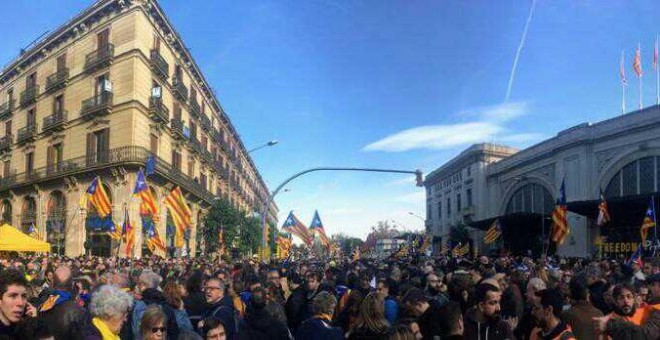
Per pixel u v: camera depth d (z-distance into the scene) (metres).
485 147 57.06
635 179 34.75
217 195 51.06
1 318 3.76
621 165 35.47
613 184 36.41
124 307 4.46
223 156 55.75
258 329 6.26
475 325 5.29
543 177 44.28
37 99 38.41
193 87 42.94
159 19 34.25
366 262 19.33
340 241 122.88
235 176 63.47
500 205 52.84
